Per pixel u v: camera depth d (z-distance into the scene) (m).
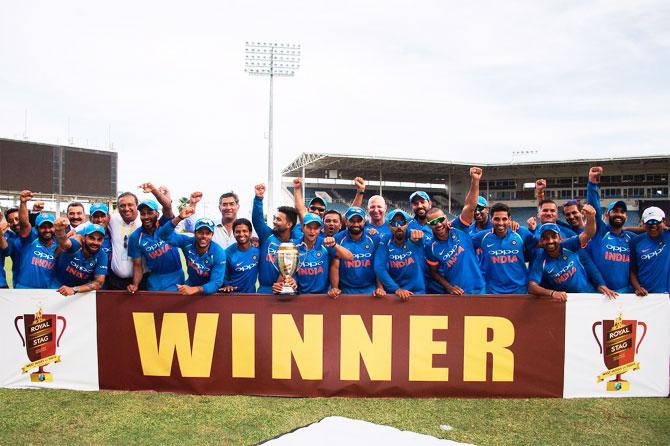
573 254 4.96
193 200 5.41
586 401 4.68
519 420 4.20
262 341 4.80
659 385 4.79
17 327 4.91
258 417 4.20
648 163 42.59
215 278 4.84
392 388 4.77
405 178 52.69
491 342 4.76
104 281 5.26
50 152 29.81
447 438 3.82
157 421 4.10
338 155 41.47
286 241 5.17
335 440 3.38
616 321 4.77
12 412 4.30
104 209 5.51
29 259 5.18
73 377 4.91
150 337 4.85
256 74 34.69
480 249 5.33
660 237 5.11
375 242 5.17
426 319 4.76
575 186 46.75
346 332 4.78
